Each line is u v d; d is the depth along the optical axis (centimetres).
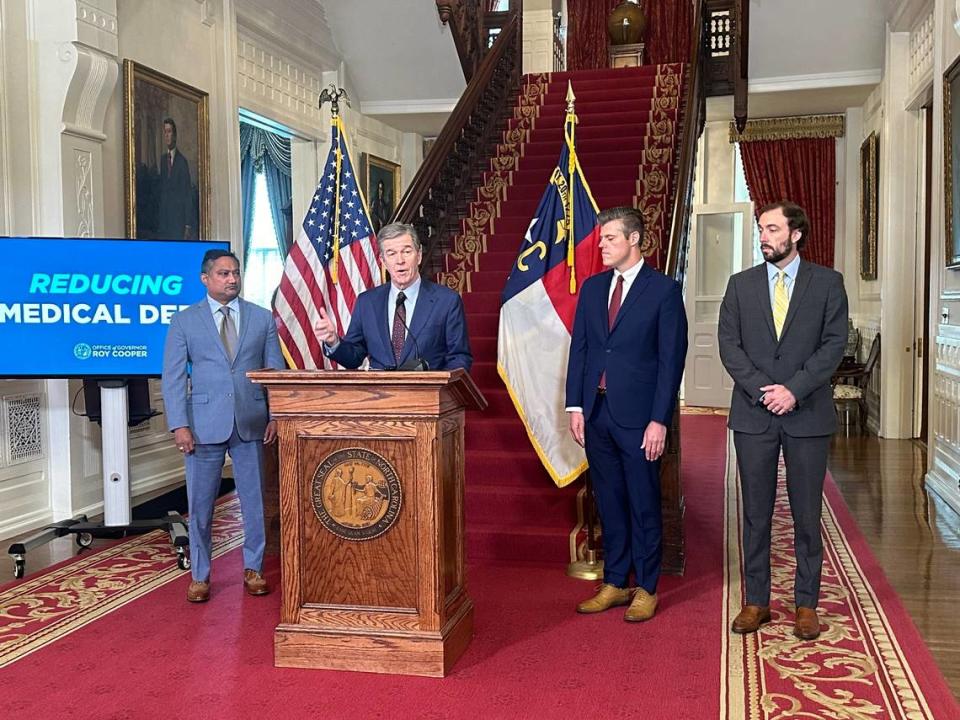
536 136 934
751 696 326
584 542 495
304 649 354
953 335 645
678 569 482
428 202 766
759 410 385
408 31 1024
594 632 394
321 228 571
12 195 596
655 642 381
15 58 600
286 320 556
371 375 336
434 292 410
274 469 532
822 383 374
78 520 566
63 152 615
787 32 956
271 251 1119
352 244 573
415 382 333
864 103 1094
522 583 467
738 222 1202
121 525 553
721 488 718
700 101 918
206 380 446
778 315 383
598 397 413
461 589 381
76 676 350
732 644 379
